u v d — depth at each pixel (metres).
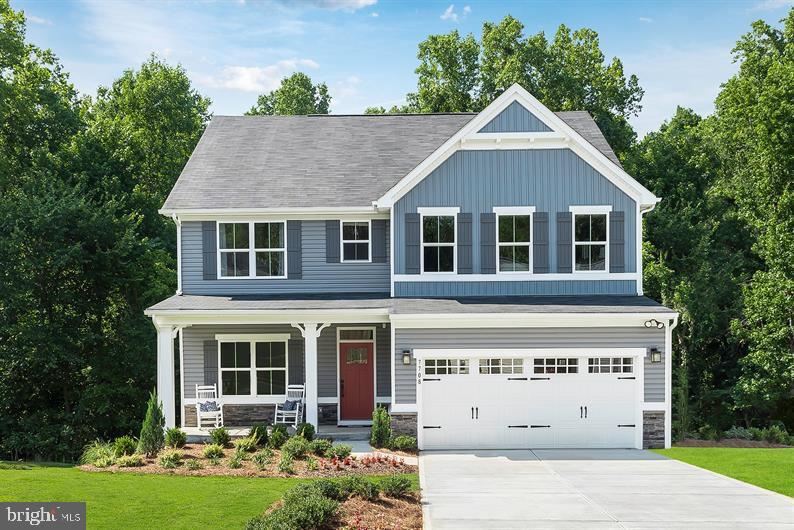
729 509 13.96
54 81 41.19
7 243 26.31
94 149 34.91
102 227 29.55
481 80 43.31
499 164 22.47
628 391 20.72
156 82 43.88
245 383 23.92
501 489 15.55
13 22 36.03
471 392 20.67
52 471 16.66
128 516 12.59
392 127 27.86
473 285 22.56
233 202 23.55
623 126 41.81
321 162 25.75
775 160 31.36
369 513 13.09
